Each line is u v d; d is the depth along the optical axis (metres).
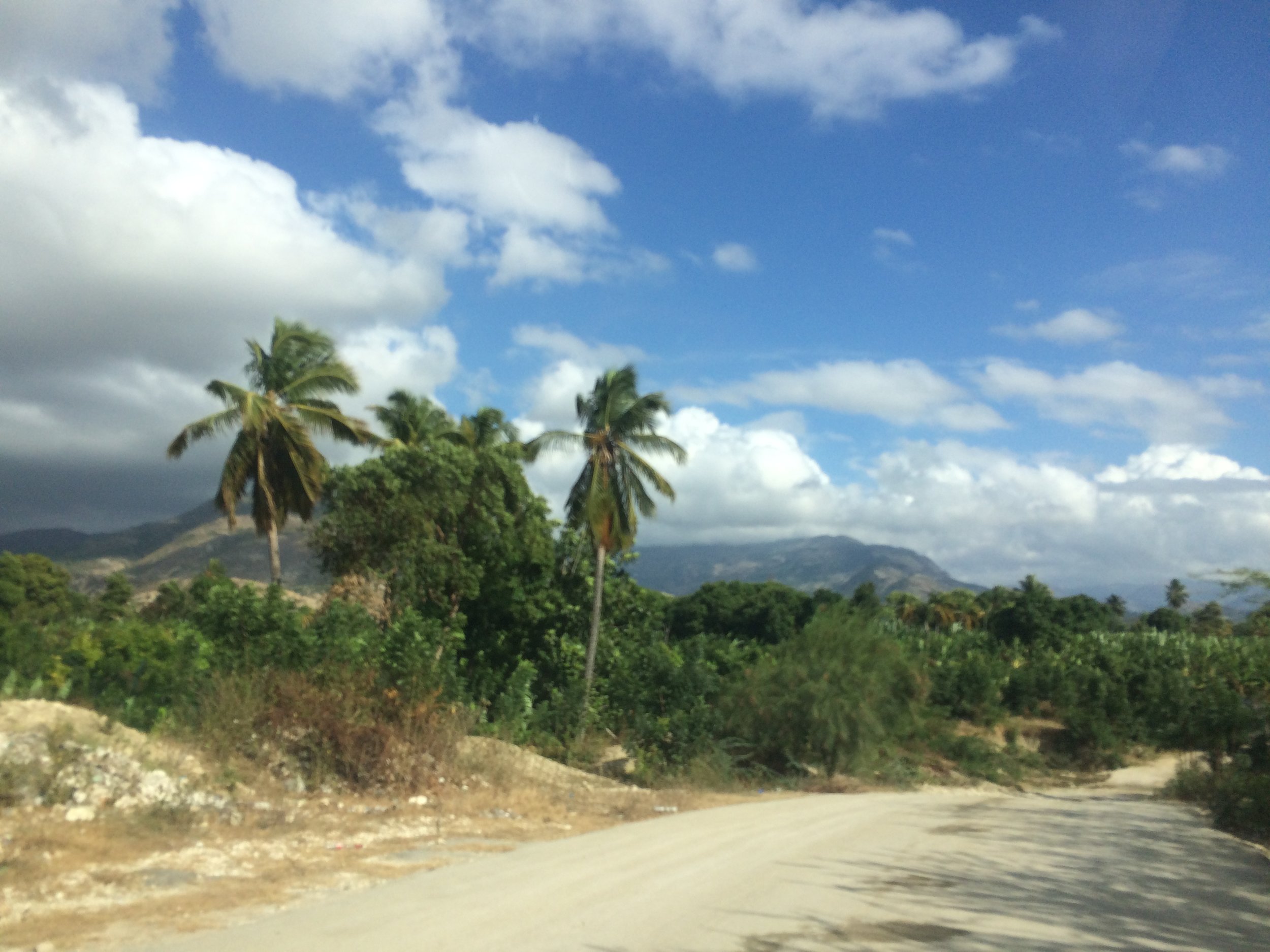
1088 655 51.22
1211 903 7.24
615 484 29.16
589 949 5.72
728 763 21.91
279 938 5.89
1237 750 19.06
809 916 6.65
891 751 26.38
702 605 77.31
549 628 31.08
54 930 5.97
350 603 22.17
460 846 9.97
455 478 27.91
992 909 6.90
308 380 29.12
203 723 12.43
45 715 10.82
